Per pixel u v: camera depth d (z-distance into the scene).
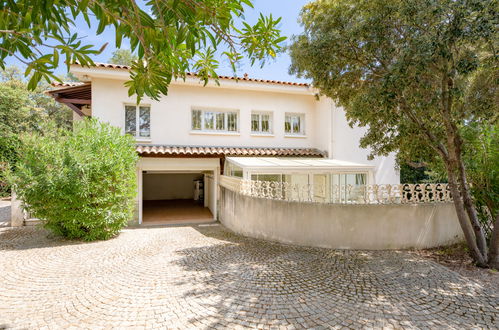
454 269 8.78
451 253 10.51
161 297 6.72
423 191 11.69
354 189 11.41
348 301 6.56
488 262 8.93
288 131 21.28
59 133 12.91
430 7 6.74
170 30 4.38
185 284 7.55
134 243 12.26
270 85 19.66
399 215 11.08
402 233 11.08
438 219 11.48
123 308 6.16
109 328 5.36
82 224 12.38
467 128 10.70
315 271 8.60
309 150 20.39
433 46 6.89
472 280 7.86
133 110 17.81
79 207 12.27
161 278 8.00
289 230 11.95
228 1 3.85
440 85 8.41
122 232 14.71
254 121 20.52
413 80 7.61
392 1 7.88
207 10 3.77
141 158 16.88
